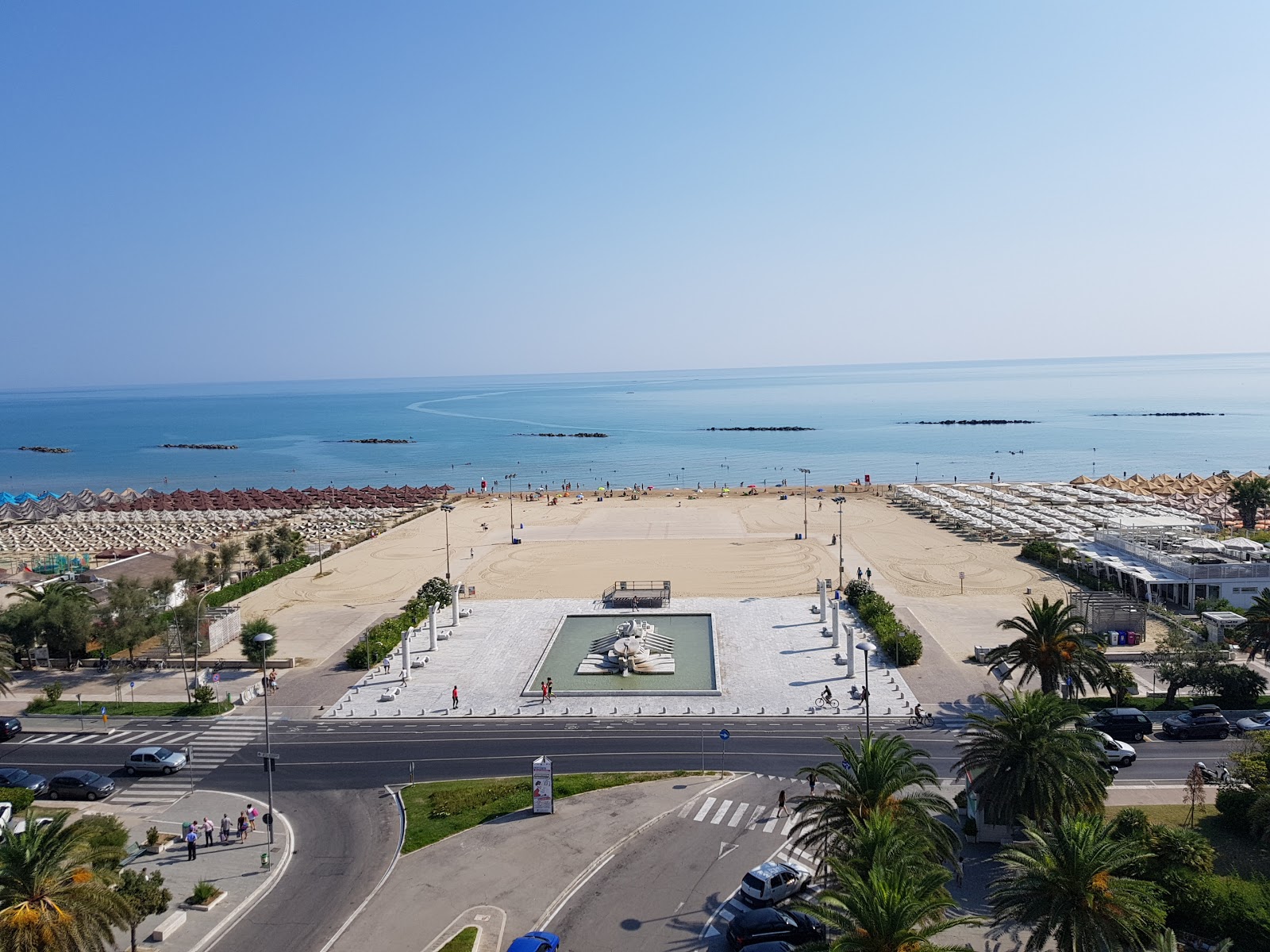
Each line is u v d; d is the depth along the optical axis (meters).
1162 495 195.12
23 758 68.69
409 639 95.88
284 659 91.88
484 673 87.06
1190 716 68.00
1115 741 63.09
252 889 48.50
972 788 52.53
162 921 44.22
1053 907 35.75
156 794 61.72
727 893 47.16
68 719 76.75
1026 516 163.00
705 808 57.12
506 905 46.34
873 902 32.28
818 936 42.03
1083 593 97.25
